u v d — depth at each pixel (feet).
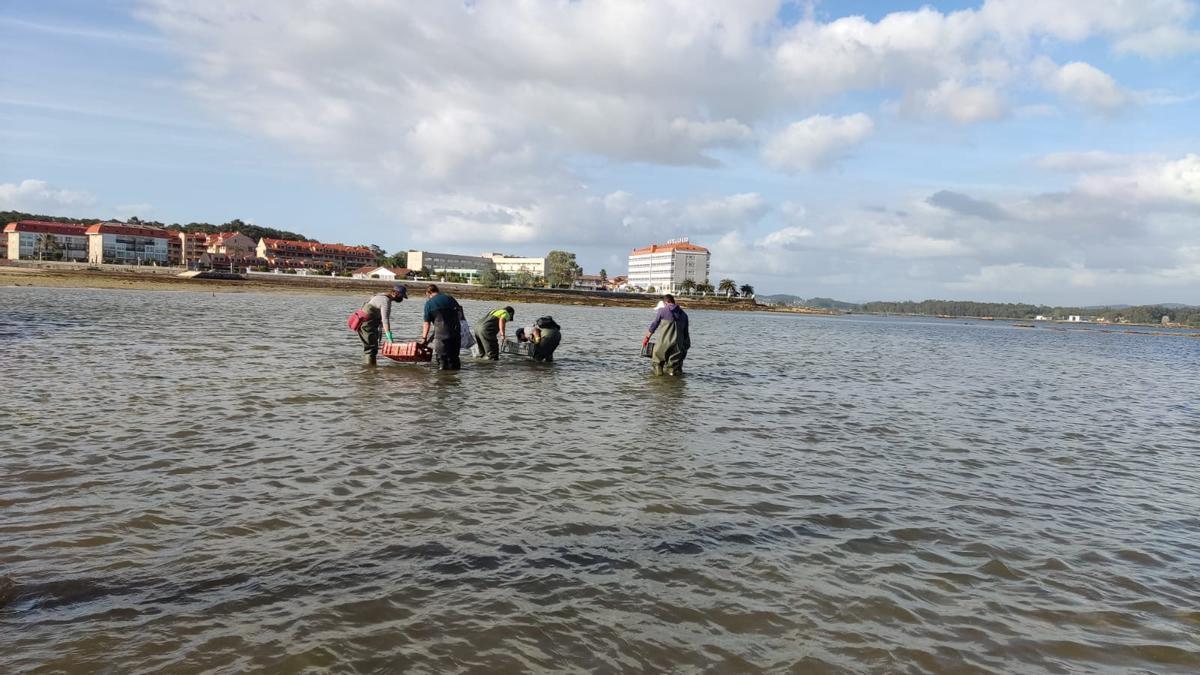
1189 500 28.02
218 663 13.07
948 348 151.53
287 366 55.88
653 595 16.78
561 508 22.89
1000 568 19.60
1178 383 84.07
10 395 38.70
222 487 23.65
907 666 14.12
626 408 43.80
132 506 21.44
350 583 16.71
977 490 27.96
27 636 13.80
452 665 13.33
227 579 16.69
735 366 76.23
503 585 16.96
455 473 26.48
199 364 54.95
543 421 37.78
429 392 45.78
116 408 36.29
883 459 32.73
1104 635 15.89
